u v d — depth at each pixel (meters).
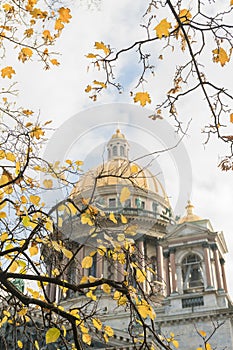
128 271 11.65
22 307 13.00
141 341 11.87
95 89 8.64
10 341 24.09
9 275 11.17
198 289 66.62
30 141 12.61
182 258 68.56
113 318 59.78
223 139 9.12
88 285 11.48
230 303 67.00
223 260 73.62
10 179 11.60
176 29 8.95
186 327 60.91
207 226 71.44
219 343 58.72
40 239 11.48
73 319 11.22
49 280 11.34
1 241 11.86
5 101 12.78
